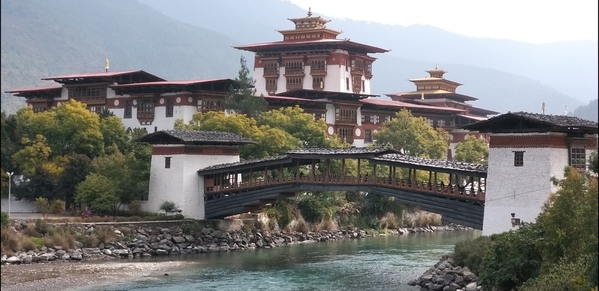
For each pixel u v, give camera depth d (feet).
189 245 302.66
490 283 179.32
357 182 279.90
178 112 407.23
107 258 271.90
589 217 154.71
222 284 219.20
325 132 429.79
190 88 406.21
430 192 258.78
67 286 210.38
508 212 232.53
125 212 324.19
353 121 492.54
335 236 373.61
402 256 291.38
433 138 497.05
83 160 330.75
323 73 520.42
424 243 349.41
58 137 350.84
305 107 460.96
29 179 330.54
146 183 331.16
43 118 350.84
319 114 469.16
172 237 300.81
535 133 229.04
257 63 548.72
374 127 514.27
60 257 258.16
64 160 336.70
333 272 244.83
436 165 257.34
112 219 298.56
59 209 316.40
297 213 367.25
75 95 446.60
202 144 325.62
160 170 326.44
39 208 314.55
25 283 212.02
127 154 347.97
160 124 414.00
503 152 235.20
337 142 429.38
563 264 152.35
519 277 173.78
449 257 226.99
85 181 318.45
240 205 312.91
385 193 272.72
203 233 312.50
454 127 566.77
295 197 373.61
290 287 215.51
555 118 233.76
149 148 347.77
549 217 164.45
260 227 339.57
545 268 161.58
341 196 408.05
